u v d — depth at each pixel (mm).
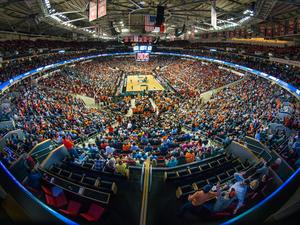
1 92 21797
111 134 19906
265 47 43125
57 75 44125
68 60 49875
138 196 8523
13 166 7855
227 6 34625
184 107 33812
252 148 13297
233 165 10664
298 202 3520
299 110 19078
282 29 34406
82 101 34469
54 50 46594
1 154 10109
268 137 14500
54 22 32500
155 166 11867
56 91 33594
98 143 17094
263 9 24312
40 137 15258
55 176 8102
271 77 30219
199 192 6477
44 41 49656
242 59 44906
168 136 18875
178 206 7820
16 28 38656
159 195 8625
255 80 36625
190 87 46312
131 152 14781
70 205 6656
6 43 35188
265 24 38562
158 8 24281
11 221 3559
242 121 20953
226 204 6113
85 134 19781
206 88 42500
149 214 7484
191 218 6230
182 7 41500
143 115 31234
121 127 23078
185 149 14586
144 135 18828
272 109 22125
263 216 4109
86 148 15070
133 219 7273
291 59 30219
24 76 29969
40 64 37469
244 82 38500
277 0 20344
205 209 6180
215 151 14180
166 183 9516
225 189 6883
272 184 7082
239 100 29609
